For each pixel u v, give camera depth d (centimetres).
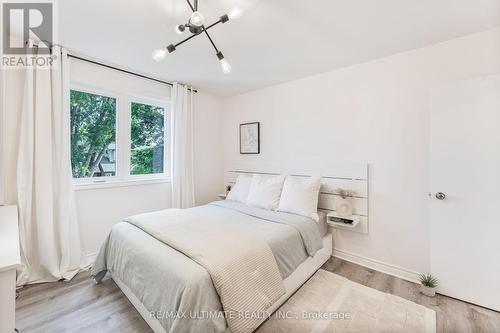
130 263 165
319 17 165
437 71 202
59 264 220
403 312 171
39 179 204
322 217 255
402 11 158
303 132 292
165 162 328
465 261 183
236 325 125
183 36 194
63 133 219
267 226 205
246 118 358
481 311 172
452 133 187
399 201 224
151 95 298
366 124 242
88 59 239
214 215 235
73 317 164
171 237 166
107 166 271
